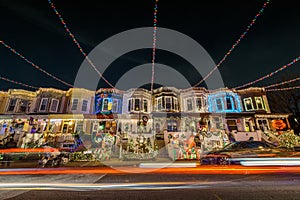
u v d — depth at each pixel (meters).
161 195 3.39
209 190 3.67
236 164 6.68
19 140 15.27
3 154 10.79
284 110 21.12
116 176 5.60
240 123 16.55
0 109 17.92
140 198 3.24
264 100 18.83
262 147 6.96
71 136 15.47
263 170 6.16
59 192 3.74
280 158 6.54
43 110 18.12
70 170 7.16
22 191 3.86
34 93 19.45
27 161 11.31
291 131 16.22
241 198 3.12
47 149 9.46
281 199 3.03
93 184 4.44
